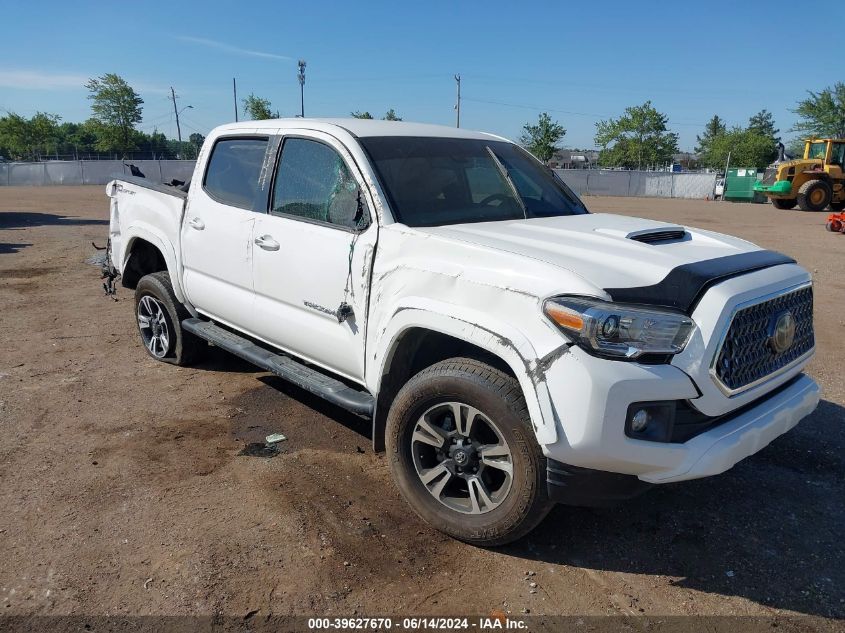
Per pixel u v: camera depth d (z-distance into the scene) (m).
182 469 3.92
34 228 15.60
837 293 8.97
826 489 3.81
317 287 3.80
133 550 3.13
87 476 3.82
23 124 72.69
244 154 4.56
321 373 4.07
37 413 4.67
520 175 4.43
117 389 5.14
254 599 2.83
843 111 52.41
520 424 2.84
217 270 4.64
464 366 3.04
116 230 6.01
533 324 2.77
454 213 3.79
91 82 71.31
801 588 2.97
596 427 2.61
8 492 3.63
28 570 2.98
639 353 2.64
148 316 5.79
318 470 3.94
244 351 4.46
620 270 2.90
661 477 2.71
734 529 3.41
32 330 6.70
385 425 3.52
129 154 73.12
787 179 27.06
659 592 2.93
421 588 2.93
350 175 3.74
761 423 2.97
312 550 3.16
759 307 3.01
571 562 3.13
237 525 3.35
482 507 3.12
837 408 4.93
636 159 62.25
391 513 3.49
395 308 3.28
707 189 40.41
